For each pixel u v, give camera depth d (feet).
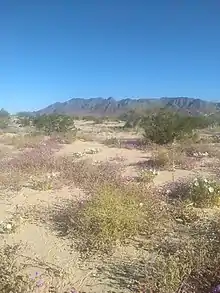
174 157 44.70
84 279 15.96
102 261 17.69
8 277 14.90
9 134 92.22
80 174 36.17
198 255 16.47
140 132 103.60
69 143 68.28
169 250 18.42
